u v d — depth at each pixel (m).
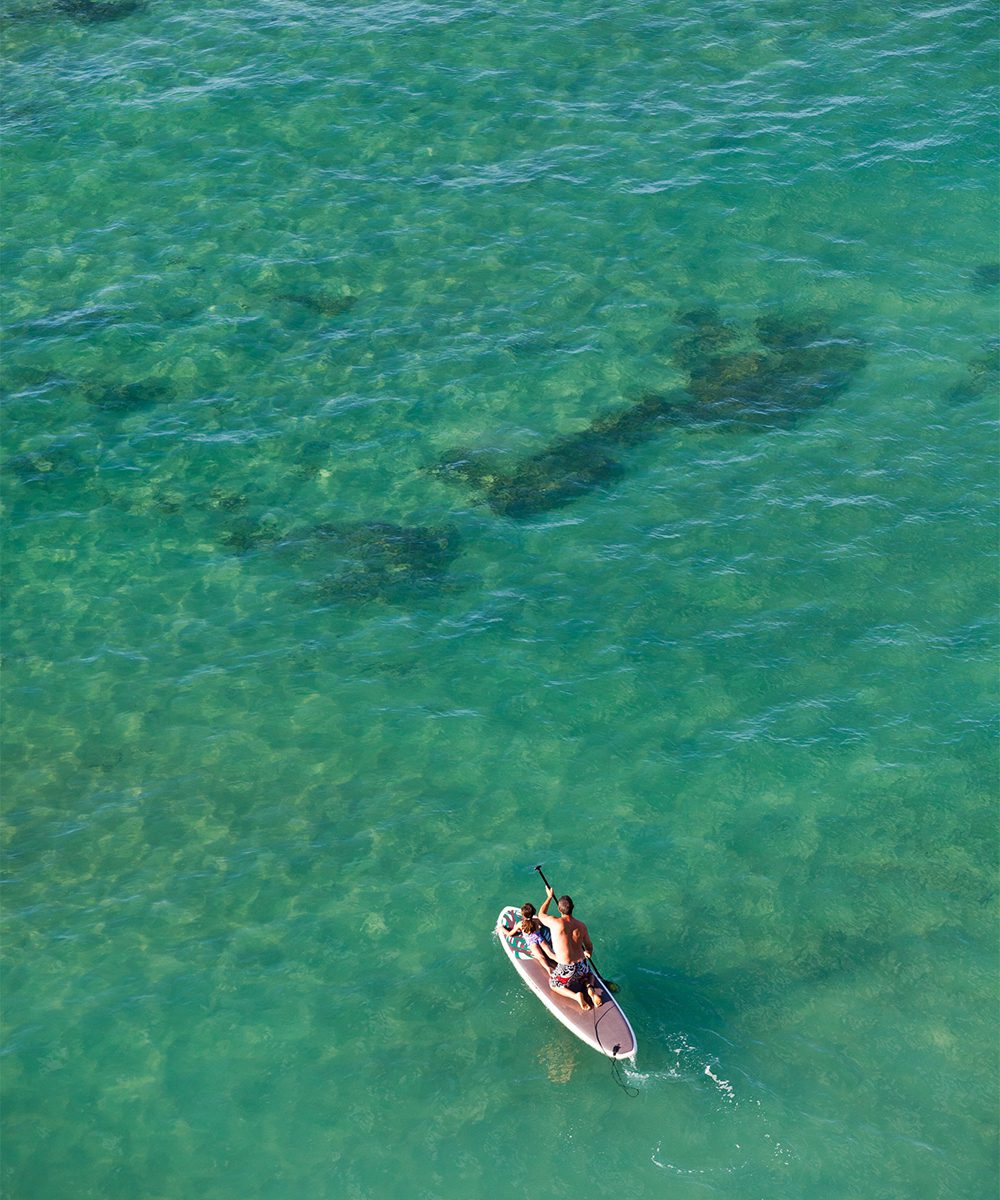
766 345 35.44
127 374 35.38
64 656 28.89
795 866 24.27
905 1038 21.50
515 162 41.06
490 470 32.62
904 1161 19.94
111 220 39.72
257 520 31.78
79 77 44.84
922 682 27.53
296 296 37.28
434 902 23.94
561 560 30.53
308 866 24.62
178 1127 20.84
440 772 26.28
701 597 29.52
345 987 22.69
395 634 29.06
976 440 32.75
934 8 46.47
